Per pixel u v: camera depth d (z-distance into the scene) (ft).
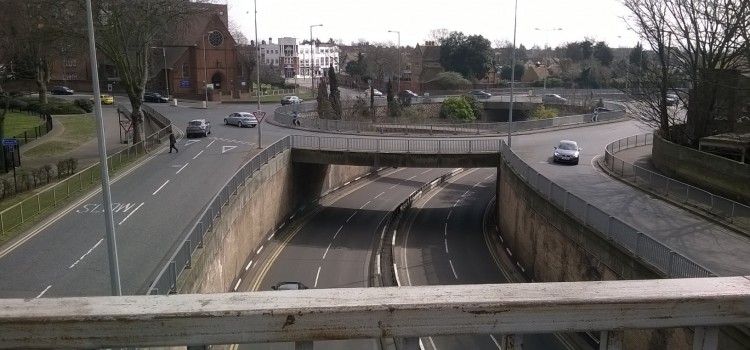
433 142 148.15
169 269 54.49
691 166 107.86
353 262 115.44
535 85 374.02
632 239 66.03
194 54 293.23
